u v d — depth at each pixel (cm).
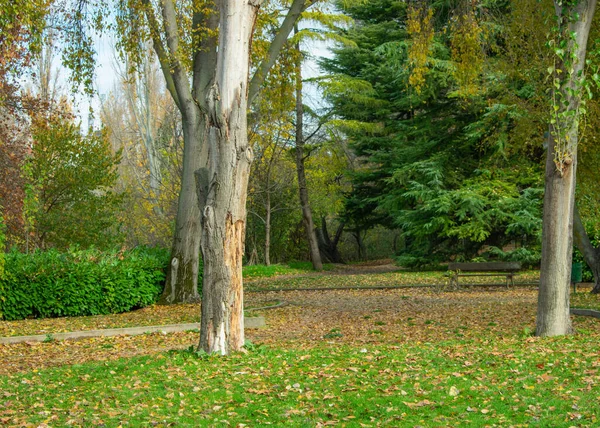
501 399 670
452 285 2186
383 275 2906
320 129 3600
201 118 1892
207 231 977
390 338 1180
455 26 1641
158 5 1717
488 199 2808
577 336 1078
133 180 4138
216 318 973
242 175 981
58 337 1280
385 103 3447
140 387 770
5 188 2027
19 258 1662
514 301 1728
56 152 2684
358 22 3762
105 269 1717
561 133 1081
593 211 2030
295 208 3775
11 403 709
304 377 803
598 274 1859
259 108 3008
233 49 963
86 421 627
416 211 2978
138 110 4131
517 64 1680
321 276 3036
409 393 709
